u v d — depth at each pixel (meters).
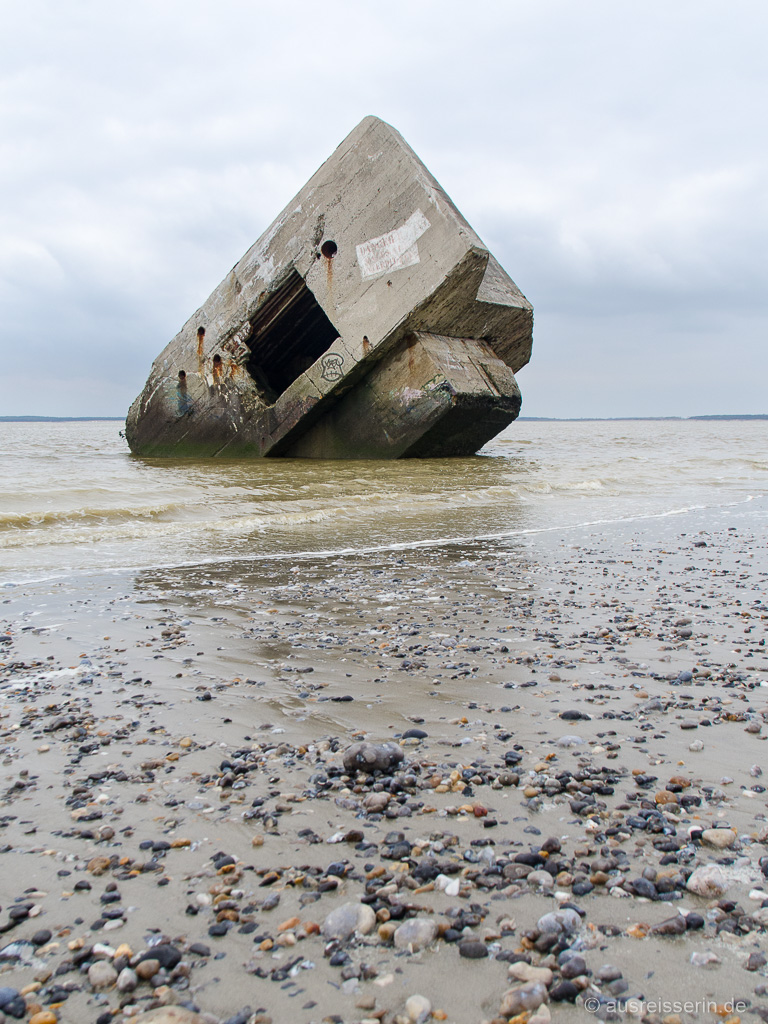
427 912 2.06
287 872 2.27
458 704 3.72
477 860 2.32
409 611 5.61
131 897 2.15
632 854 2.34
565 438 44.47
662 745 3.20
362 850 2.39
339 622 5.30
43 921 2.04
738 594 6.21
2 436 44.56
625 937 1.95
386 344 16.19
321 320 19.08
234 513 10.62
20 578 6.63
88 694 3.87
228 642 4.82
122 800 2.74
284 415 17.78
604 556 7.89
